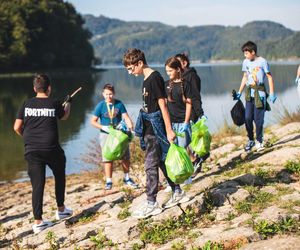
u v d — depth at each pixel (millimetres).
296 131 10141
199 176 7832
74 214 7246
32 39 109062
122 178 9742
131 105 32844
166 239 5348
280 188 6277
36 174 6582
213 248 4668
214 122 19812
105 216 6773
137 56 5703
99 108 8047
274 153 7934
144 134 5875
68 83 67812
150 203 5973
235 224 5238
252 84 8531
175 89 7055
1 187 12812
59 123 24984
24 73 101062
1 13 104500
